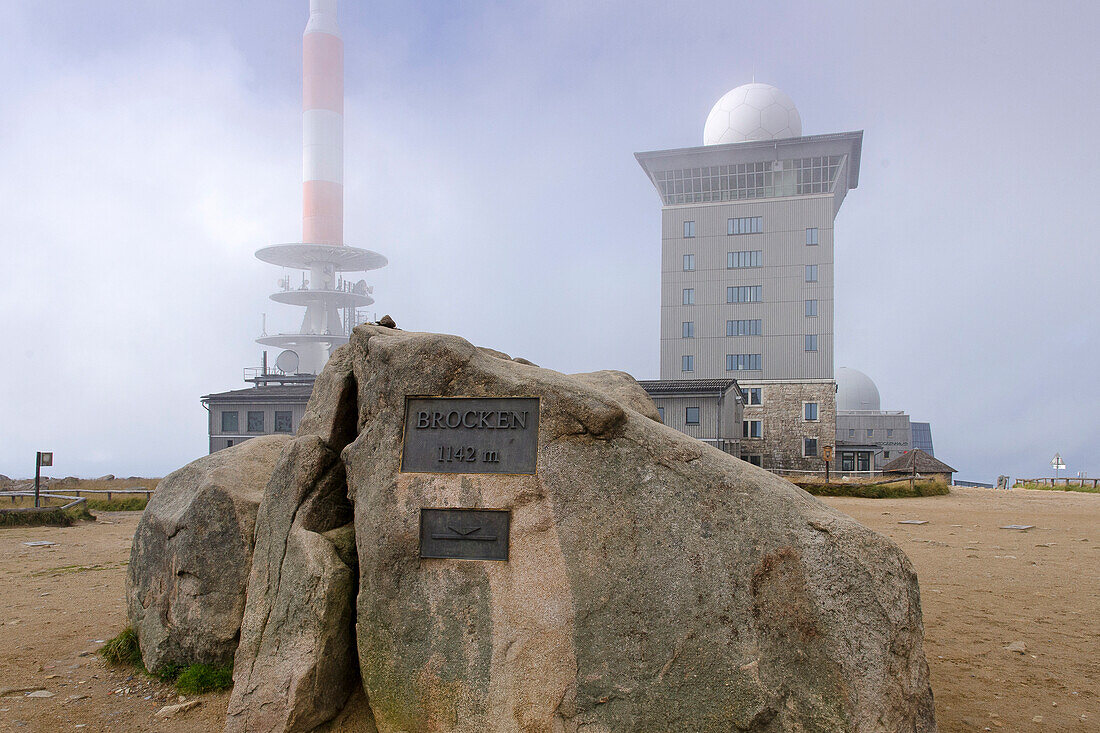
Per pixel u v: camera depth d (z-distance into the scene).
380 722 5.11
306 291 71.62
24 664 7.07
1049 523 18.97
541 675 4.77
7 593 10.41
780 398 51.34
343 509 5.95
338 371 6.19
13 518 19.61
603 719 4.58
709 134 56.97
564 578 4.88
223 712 5.84
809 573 4.41
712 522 4.70
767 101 54.91
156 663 6.60
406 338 5.64
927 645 7.67
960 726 5.63
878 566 4.33
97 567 12.70
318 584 5.33
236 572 6.32
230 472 6.72
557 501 5.00
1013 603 9.47
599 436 5.02
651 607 4.66
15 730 5.52
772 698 4.28
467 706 4.88
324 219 71.50
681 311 53.50
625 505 4.87
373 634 5.21
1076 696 6.26
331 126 71.81
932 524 18.83
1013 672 6.85
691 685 4.46
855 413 80.19
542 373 5.48
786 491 4.90
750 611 4.47
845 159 51.78
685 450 4.93
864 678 4.14
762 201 52.78
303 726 5.15
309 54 71.50
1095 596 9.87
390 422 5.50
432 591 5.12
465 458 5.27
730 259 53.09
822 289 51.53
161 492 7.16
